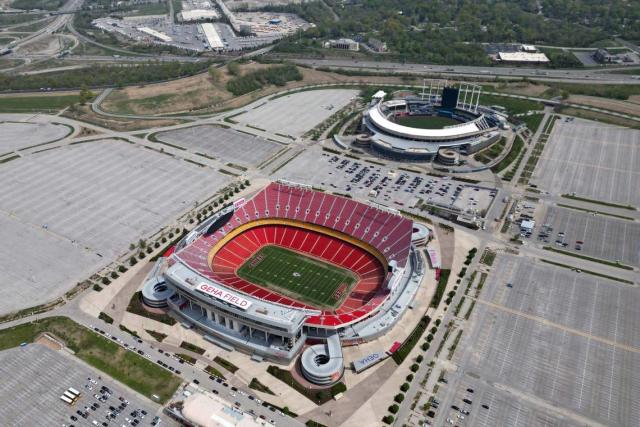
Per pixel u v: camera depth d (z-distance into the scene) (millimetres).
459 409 132750
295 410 132500
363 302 166000
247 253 192000
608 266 187000
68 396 135375
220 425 123688
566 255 193375
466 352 149875
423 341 153625
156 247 198500
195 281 157250
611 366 145375
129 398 136375
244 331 154375
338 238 197625
